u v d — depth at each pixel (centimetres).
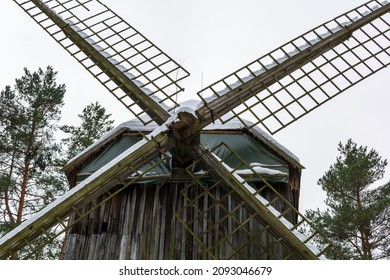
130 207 858
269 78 754
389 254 1633
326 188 1820
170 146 694
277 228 636
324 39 812
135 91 760
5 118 1762
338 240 1658
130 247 811
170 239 812
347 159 1900
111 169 661
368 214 1596
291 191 921
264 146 916
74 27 869
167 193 866
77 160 920
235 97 718
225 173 682
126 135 948
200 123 681
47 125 1812
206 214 832
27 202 1661
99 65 809
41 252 1558
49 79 1917
